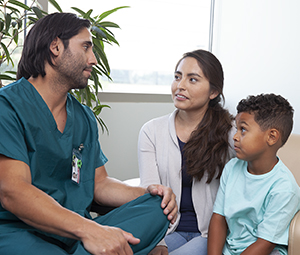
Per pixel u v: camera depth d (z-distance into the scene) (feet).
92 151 4.11
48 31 3.54
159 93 9.28
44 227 2.95
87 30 3.76
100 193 4.17
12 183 3.00
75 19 3.68
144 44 9.29
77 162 3.89
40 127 3.46
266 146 3.89
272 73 7.48
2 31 5.56
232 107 8.70
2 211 3.26
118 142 9.00
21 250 2.91
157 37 9.38
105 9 8.73
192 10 9.57
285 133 3.93
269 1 7.59
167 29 9.43
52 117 3.61
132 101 8.98
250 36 8.17
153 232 3.47
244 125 3.95
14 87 3.49
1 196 3.05
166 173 4.71
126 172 9.18
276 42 7.39
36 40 3.58
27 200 2.94
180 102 4.54
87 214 3.81
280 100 3.96
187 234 4.55
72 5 8.39
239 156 4.00
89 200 3.86
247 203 3.96
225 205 4.15
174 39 9.55
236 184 4.20
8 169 3.07
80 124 4.09
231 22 8.86
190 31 9.64
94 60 3.78
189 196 4.66
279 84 7.31
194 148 4.50
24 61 3.67
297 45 6.84
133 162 9.22
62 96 3.77
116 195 4.10
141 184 4.70
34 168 3.35
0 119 3.21
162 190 3.80
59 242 3.39
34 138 3.42
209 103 4.81
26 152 3.23
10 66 7.71
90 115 4.31
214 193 4.64
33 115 3.44
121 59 9.14
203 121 4.65
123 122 8.98
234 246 4.02
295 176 4.60
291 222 3.75
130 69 9.26
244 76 8.34
